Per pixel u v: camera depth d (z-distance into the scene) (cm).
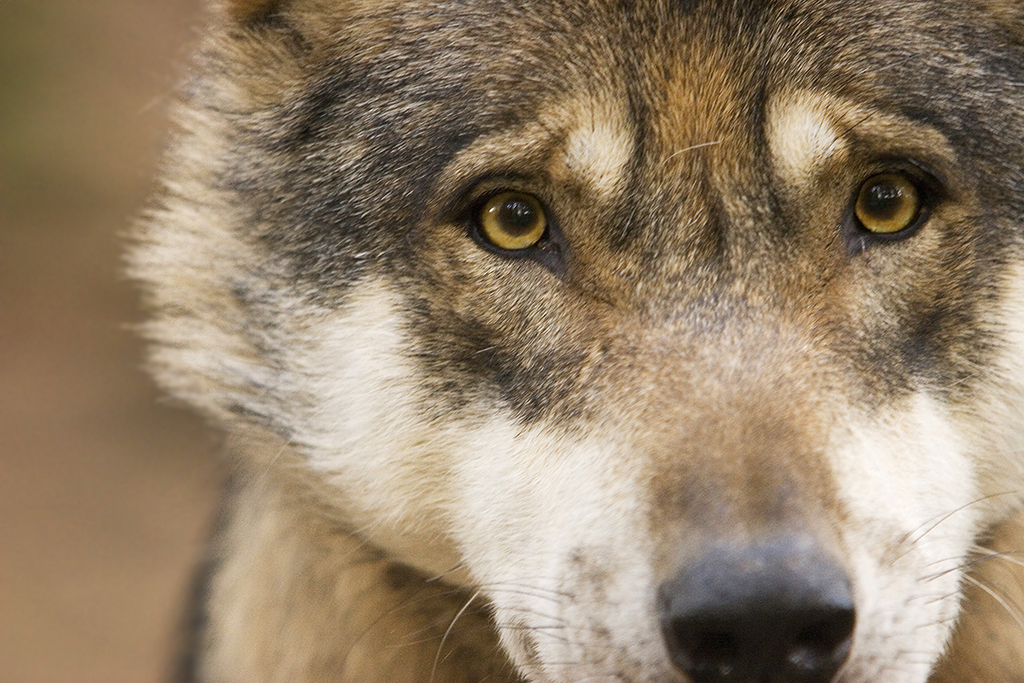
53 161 2162
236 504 908
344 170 738
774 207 668
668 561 574
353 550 791
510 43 701
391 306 722
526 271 689
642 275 672
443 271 703
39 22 2372
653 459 611
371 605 794
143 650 1427
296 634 786
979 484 721
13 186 2125
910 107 675
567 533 646
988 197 693
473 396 706
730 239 667
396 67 735
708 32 678
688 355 644
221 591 867
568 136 681
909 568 612
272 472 804
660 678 590
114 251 2042
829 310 660
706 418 610
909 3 700
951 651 772
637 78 679
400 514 746
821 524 570
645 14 684
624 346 663
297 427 769
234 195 789
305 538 796
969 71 698
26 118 2222
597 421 653
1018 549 759
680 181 671
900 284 676
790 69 675
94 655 1405
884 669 598
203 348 804
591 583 622
